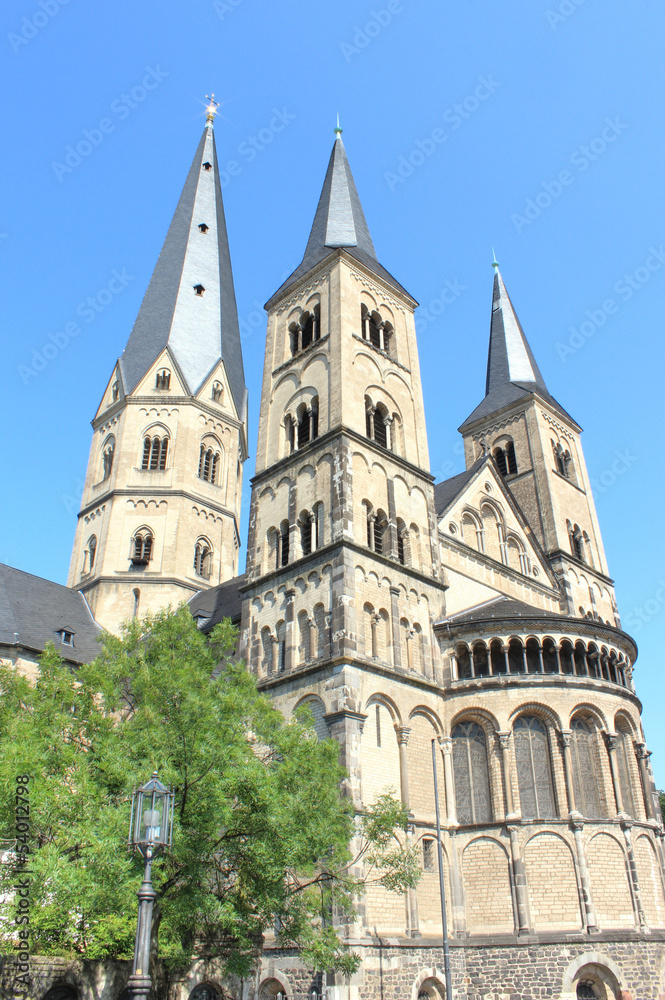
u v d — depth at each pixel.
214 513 70.44
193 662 31.69
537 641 42.22
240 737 26.86
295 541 45.31
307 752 28.73
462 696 41.53
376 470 46.81
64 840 22.91
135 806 18.81
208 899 24.20
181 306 78.69
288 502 47.31
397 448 50.44
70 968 25.17
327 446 46.34
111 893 22.02
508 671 41.38
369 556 42.88
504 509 55.88
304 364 52.06
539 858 36.94
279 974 34.28
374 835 30.75
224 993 35.44
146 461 70.50
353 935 32.66
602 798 39.62
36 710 28.53
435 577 46.38
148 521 67.38
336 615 40.06
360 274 54.72
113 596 63.84
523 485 63.66
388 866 35.34
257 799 25.03
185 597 64.94
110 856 22.22
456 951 36.22
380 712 39.19
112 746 26.42
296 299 56.22
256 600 45.78
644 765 42.41
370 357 51.56
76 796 23.62
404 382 53.59
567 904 36.00
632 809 40.81
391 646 41.59
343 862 29.52
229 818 24.31
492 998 35.09
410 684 40.94
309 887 32.88
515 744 40.16
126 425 71.06
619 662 44.06
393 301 56.62
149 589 64.44
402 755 38.94
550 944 35.03
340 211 59.69
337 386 48.31
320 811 27.45
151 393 72.88
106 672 30.89
